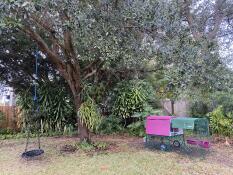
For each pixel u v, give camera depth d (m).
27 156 5.68
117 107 9.42
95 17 4.66
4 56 8.99
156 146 6.81
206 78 5.06
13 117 9.58
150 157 5.84
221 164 5.45
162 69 5.77
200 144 6.35
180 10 5.49
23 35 7.95
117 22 4.84
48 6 4.11
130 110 9.26
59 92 9.40
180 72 4.85
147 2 4.69
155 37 5.03
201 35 5.57
